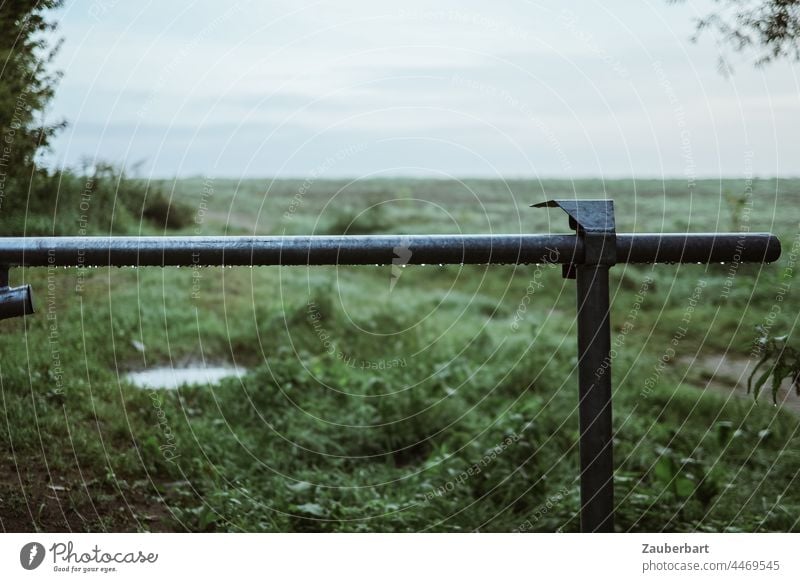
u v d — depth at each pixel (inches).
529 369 224.4
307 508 148.3
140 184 332.5
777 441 179.9
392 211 487.2
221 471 161.2
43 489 143.1
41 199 235.5
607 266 83.7
